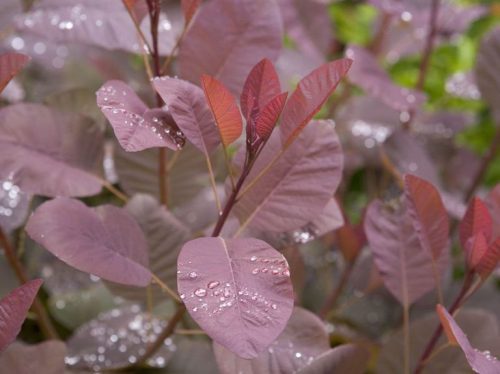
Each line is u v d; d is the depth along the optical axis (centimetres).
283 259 38
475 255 44
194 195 56
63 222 42
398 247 49
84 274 61
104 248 43
